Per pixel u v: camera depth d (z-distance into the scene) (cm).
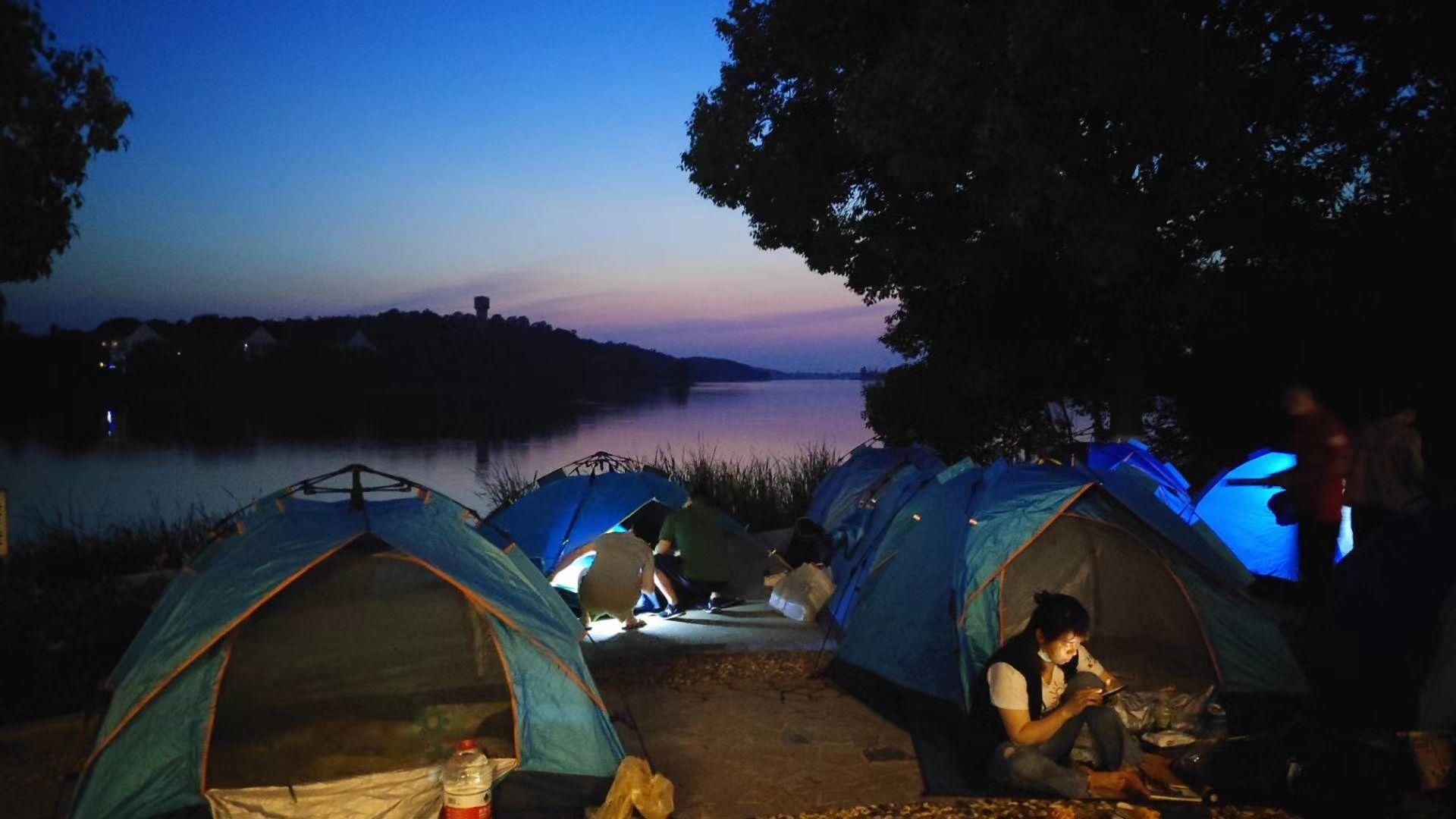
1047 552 698
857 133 1102
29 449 3309
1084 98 1026
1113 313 1283
